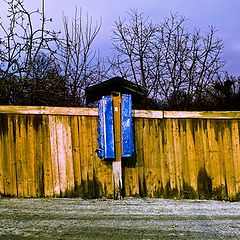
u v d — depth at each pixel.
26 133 7.03
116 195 7.02
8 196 6.86
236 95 13.73
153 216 5.92
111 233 5.00
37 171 6.98
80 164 7.12
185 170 7.43
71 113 7.18
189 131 7.53
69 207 6.30
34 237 4.76
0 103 8.63
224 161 7.55
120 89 7.26
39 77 9.14
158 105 13.39
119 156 7.07
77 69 11.79
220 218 5.92
